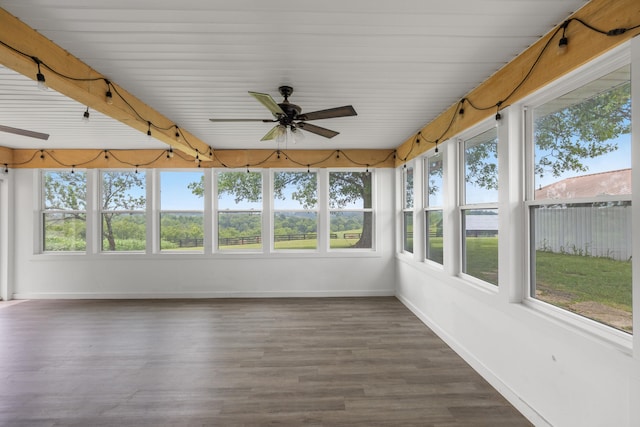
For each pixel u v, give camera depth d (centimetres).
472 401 256
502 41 225
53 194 583
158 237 584
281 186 595
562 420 206
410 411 243
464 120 326
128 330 410
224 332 402
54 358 332
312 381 285
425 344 366
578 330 196
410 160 501
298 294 581
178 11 190
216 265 579
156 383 283
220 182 591
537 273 246
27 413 241
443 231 385
